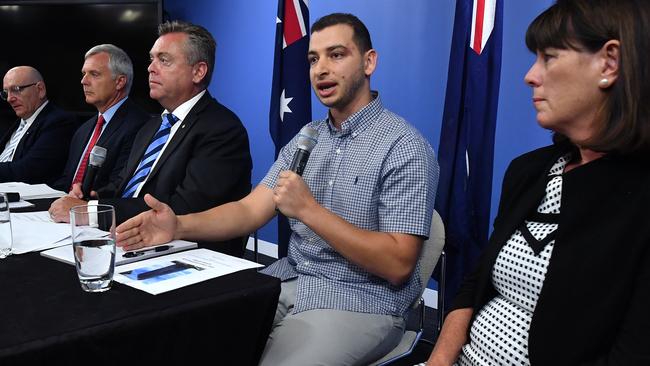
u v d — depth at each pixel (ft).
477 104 7.41
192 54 6.91
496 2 7.31
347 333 4.45
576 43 3.03
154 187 6.77
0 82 13.52
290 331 4.50
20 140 10.85
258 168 13.28
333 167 5.17
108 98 9.21
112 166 8.84
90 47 13.32
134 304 3.16
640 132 2.88
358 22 5.15
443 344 3.74
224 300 3.36
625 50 2.88
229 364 3.52
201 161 6.57
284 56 9.58
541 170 3.68
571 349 3.02
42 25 13.38
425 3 9.52
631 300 2.87
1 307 3.08
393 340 4.79
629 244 2.90
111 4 13.09
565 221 3.17
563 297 3.06
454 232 7.64
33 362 2.64
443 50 9.37
